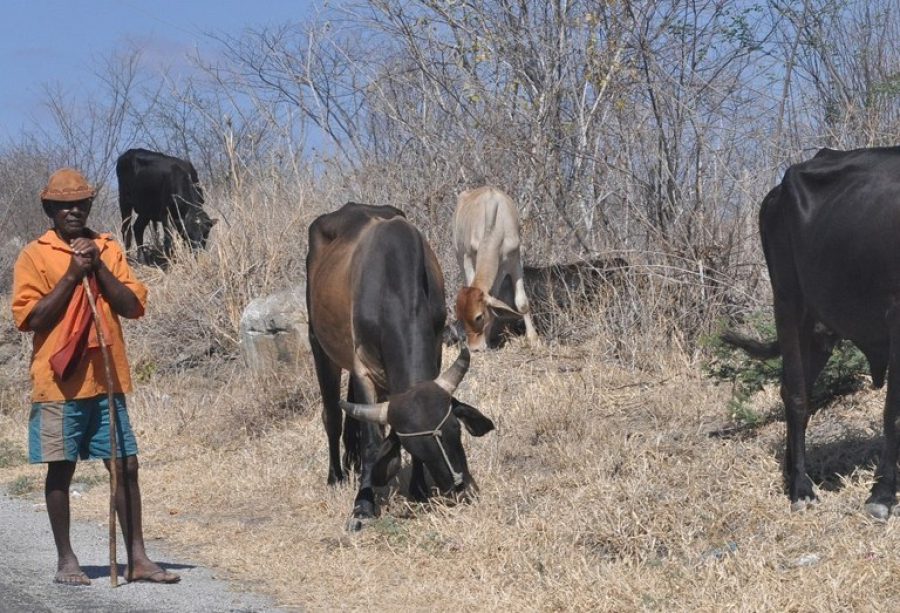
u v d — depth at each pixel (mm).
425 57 14203
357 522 7578
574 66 13281
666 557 6410
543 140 13352
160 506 8969
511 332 12531
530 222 13383
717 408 9141
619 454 8109
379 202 14062
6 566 7086
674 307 11320
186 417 11797
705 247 11188
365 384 7910
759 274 11305
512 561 6555
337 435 8867
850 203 6582
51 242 6461
